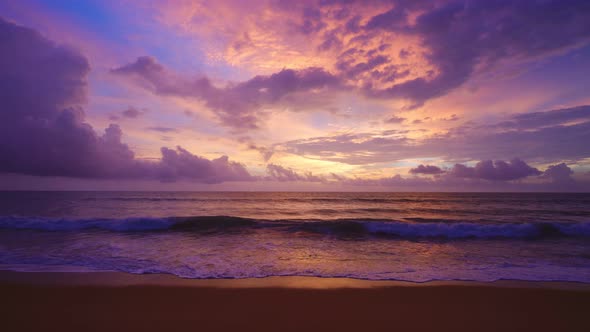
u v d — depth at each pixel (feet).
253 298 15.69
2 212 64.64
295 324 12.62
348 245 32.45
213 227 44.16
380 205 108.88
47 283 17.84
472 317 13.61
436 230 41.04
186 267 21.98
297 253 27.81
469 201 132.67
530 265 23.76
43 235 36.60
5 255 25.27
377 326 12.52
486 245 33.09
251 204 109.50
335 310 14.17
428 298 15.94
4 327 12.12
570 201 132.16
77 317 13.16
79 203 95.61
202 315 13.46
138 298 15.51
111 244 31.07
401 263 24.16
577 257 26.84
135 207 86.99
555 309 14.62
